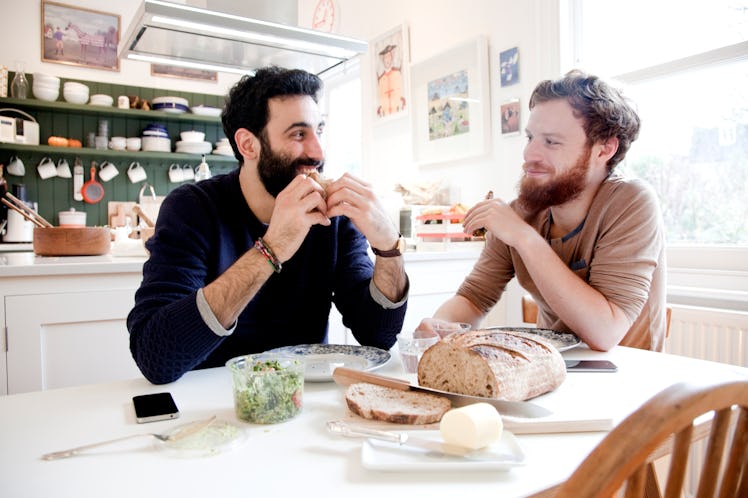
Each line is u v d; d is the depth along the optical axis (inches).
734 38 72.6
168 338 32.0
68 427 25.3
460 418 21.6
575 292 42.9
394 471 20.3
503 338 31.2
